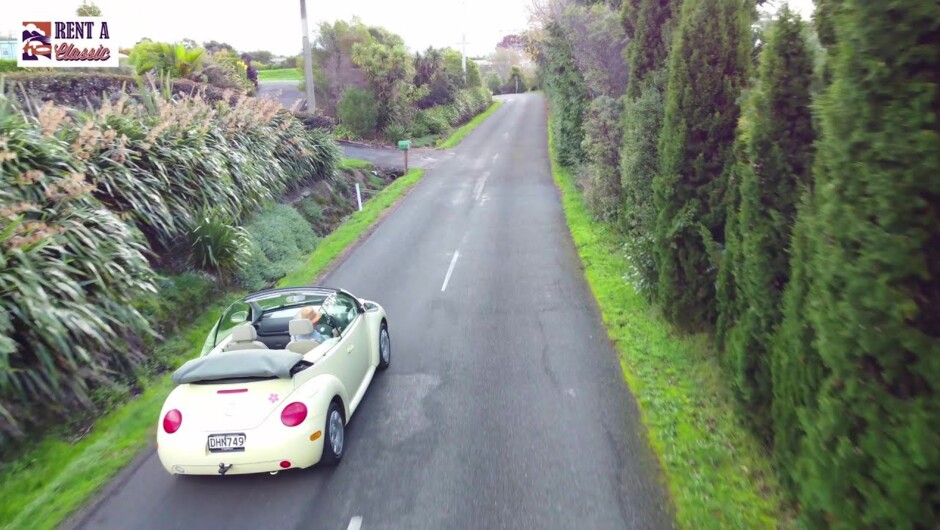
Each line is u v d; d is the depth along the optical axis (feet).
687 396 24.45
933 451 10.90
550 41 81.35
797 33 19.31
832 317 13.15
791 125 19.24
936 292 11.35
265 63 221.87
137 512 18.80
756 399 20.02
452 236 55.72
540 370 27.78
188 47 90.89
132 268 30.50
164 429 19.15
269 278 45.19
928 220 11.14
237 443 18.74
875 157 11.76
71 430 24.54
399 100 122.31
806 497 14.90
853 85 12.10
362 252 51.67
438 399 25.35
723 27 27.68
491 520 17.44
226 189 45.44
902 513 11.59
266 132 59.72
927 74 11.11
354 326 25.13
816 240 13.92
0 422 22.26
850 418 13.07
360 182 81.05
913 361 11.53
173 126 44.34
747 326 20.03
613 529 16.85
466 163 99.25
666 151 29.12
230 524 17.94
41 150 31.22
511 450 21.13
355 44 118.21
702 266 28.55
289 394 19.44
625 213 45.06
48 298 24.62
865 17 11.58
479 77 189.67
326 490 19.36
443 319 35.19
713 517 16.92
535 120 153.69
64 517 18.71
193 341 33.78
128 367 29.04
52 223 28.60
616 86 58.95
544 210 64.80
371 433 22.81
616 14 57.93
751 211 19.85
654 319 32.65
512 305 37.11
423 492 18.97
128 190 35.86
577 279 41.98
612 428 22.39
